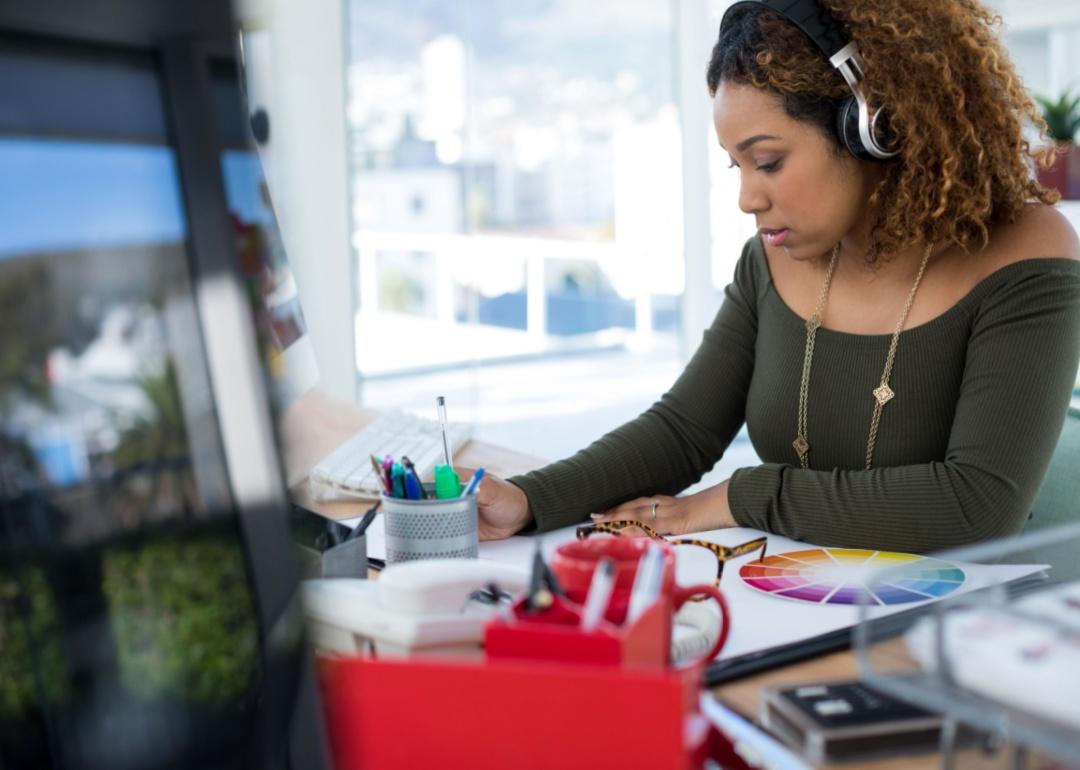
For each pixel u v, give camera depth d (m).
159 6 0.45
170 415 0.46
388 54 4.75
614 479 1.30
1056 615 0.56
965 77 1.19
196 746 0.47
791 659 0.76
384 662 0.54
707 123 4.39
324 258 3.81
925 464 1.21
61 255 0.44
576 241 5.45
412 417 1.70
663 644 0.57
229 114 0.47
